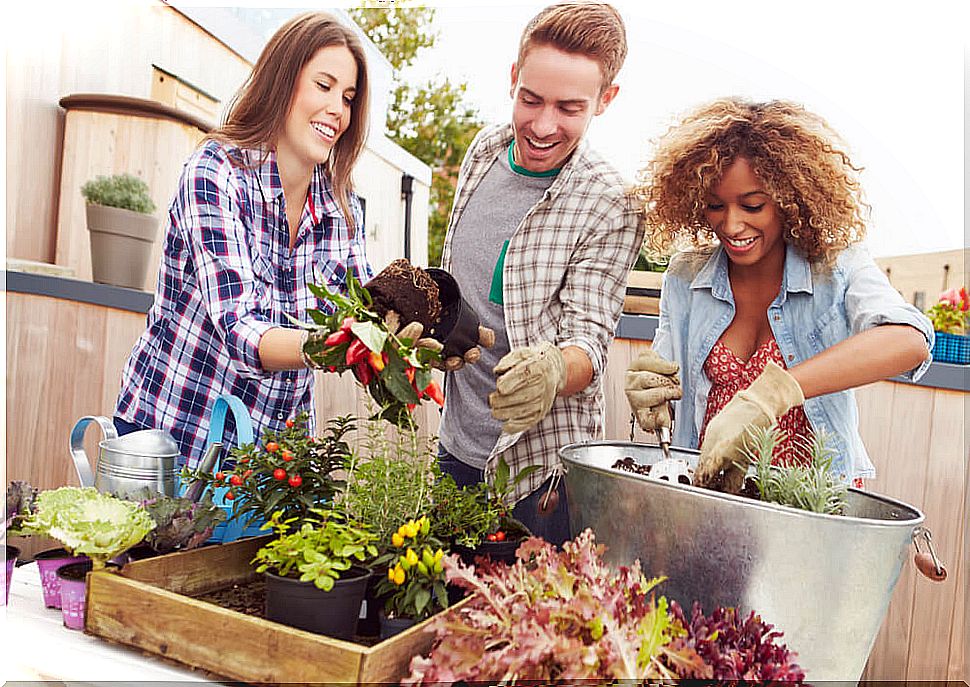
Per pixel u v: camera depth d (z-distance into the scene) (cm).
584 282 172
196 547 122
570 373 155
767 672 88
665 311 188
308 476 133
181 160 255
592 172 176
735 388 178
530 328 177
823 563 100
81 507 115
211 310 147
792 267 169
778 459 147
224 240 150
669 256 198
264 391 169
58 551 126
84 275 258
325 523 114
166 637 103
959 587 223
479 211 188
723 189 165
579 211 174
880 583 103
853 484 172
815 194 160
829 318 169
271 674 95
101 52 254
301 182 172
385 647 93
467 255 188
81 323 258
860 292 161
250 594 120
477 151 192
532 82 165
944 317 222
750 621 94
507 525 135
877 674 235
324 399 258
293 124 162
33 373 263
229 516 135
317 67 160
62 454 265
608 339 173
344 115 166
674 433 187
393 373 113
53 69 252
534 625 85
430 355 118
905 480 227
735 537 103
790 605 102
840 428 169
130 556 124
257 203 163
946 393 221
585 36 162
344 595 104
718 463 117
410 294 126
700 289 180
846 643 104
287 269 172
